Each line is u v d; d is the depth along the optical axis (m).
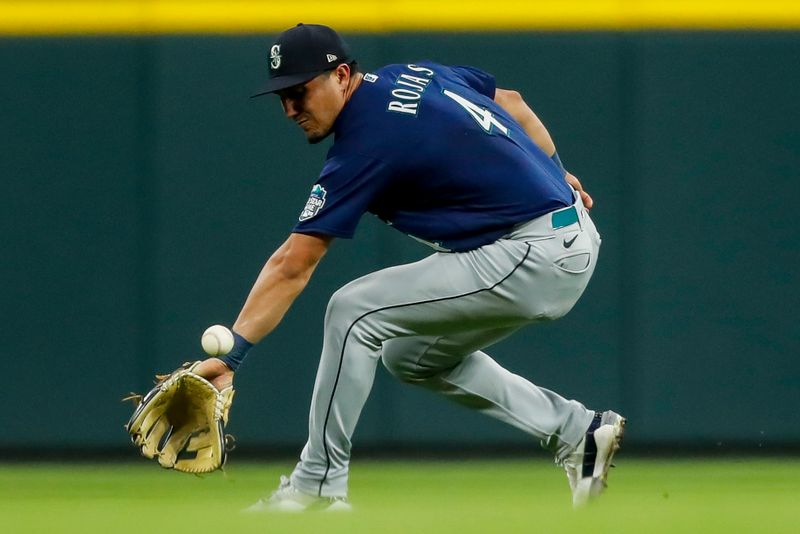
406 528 11.98
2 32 26.62
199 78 26.52
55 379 26.70
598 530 11.80
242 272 26.50
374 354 15.14
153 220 26.56
